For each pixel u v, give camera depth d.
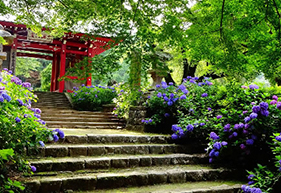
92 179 3.35
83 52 17.94
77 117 8.50
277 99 4.44
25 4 4.43
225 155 4.53
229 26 5.44
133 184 3.56
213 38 4.62
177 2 3.38
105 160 3.87
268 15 4.04
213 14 4.93
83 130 6.62
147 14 3.33
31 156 3.76
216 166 4.35
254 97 4.66
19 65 25.11
